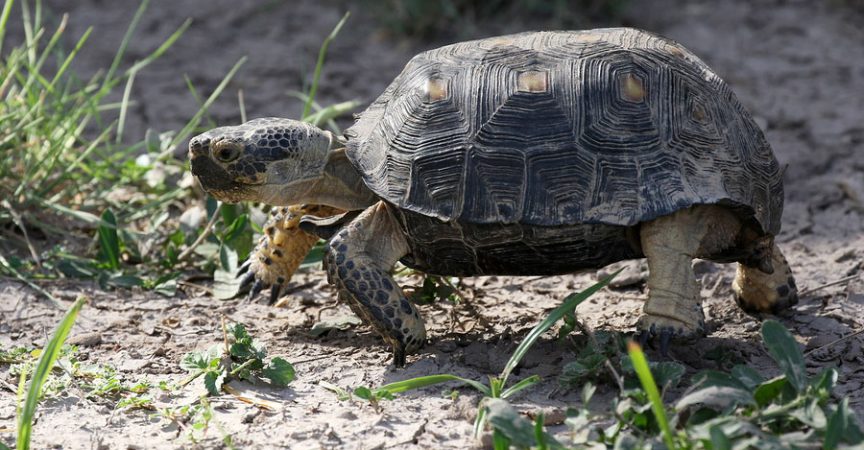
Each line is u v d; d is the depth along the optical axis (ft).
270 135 26.43
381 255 26.25
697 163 24.54
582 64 25.35
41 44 57.36
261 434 23.04
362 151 26.09
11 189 36.91
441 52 27.09
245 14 62.08
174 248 35.17
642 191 23.88
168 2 64.49
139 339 29.37
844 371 26.02
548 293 32.55
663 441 19.98
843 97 49.62
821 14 60.13
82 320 30.68
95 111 41.37
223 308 31.65
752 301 29.86
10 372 26.58
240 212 36.58
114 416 24.12
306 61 55.26
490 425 22.44
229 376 25.94
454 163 24.62
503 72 25.46
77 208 38.06
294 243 30.22
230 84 52.21
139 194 39.55
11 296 32.17
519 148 24.40
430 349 27.86
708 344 27.76
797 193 40.34
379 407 24.18
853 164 42.45
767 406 21.56
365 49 57.11
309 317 30.68
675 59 26.13
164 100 50.37
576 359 26.09
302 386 25.88
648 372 18.75
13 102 39.34
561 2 57.52
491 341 28.27
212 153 26.27
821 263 34.19
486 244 24.94
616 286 32.86
